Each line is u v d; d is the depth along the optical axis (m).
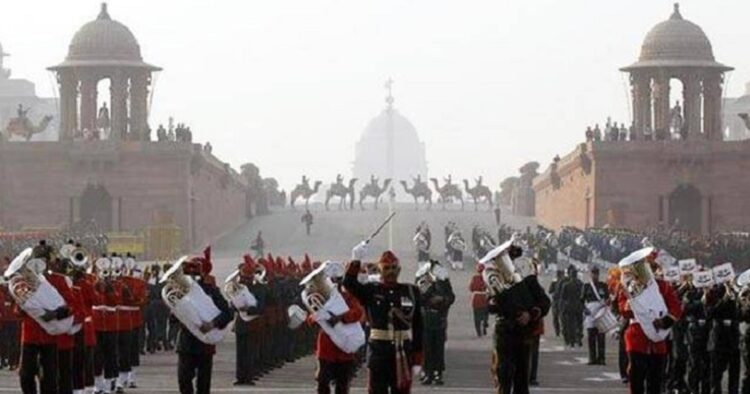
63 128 187.75
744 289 50.34
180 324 43.75
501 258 43.53
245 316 56.75
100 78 187.62
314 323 43.84
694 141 182.38
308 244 183.25
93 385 51.34
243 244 185.12
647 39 197.12
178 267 43.25
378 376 39.75
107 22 188.62
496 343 43.66
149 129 187.62
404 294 39.72
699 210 183.88
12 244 132.88
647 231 165.88
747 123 192.75
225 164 197.75
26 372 44.69
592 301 69.56
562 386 59.19
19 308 44.75
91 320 49.88
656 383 45.44
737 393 52.03
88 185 177.25
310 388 56.84
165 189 176.25
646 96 196.75
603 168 181.88
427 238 139.75
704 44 195.62
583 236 149.62
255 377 59.81
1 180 177.88
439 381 60.22
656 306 44.69
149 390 55.75
